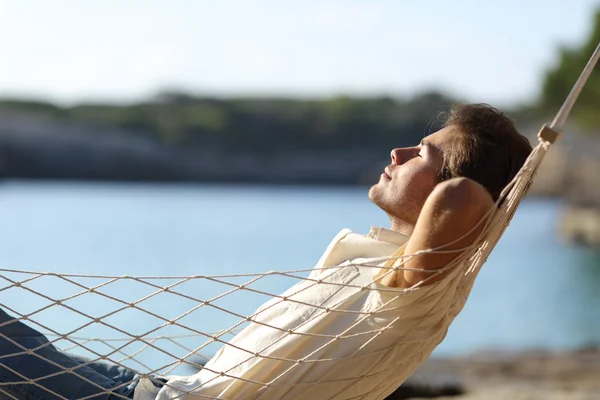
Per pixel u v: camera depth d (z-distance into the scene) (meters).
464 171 2.05
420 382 6.02
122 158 61.25
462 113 2.13
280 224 25.75
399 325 1.93
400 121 64.75
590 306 11.96
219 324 8.14
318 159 65.00
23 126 58.81
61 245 18.30
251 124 65.00
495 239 2.04
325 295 2.01
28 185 53.00
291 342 1.96
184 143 64.69
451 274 1.88
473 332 9.96
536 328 10.21
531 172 1.98
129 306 1.87
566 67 37.28
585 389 5.91
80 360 2.17
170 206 34.81
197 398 1.97
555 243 23.02
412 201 2.11
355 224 25.67
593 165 37.28
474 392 5.77
